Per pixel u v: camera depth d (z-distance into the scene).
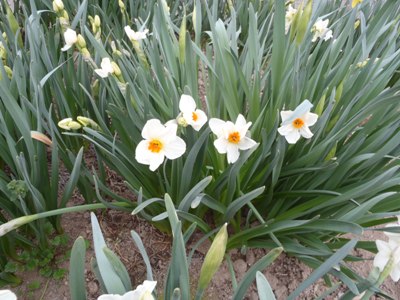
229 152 0.34
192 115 0.34
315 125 0.39
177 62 0.47
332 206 0.40
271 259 0.25
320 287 0.46
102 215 0.50
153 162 0.32
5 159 0.42
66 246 0.47
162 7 0.43
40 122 0.40
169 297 0.27
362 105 0.44
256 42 0.44
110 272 0.24
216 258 0.24
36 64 0.45
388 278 0.49
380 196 0.31
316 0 0.51
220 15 0.82
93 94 0.48
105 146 0.42
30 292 0.43
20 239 0.41
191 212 0.45
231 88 0.44
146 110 0.40
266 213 0.49
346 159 0.41
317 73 0.43
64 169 0.55
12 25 0.51
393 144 0.36
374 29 0.46
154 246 0.48
